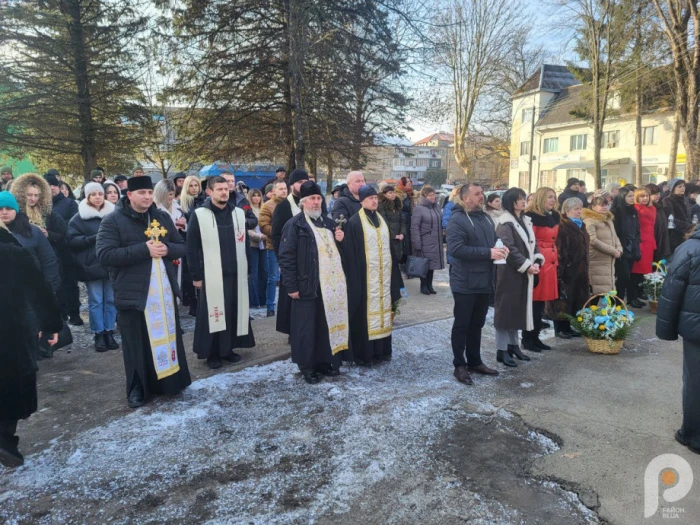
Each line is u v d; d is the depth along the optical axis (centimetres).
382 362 511
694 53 1853
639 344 569
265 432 361
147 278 401
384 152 1739
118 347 565
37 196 513
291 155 1485
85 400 420
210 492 291
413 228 801
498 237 483
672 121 2939
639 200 730
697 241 317
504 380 458
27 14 1614
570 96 3794
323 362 462
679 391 430
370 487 295
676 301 325
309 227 454
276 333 606
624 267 705
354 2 1263
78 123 1731
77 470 314
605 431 359
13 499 286
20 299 303
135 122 1817
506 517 268
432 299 788
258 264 707
